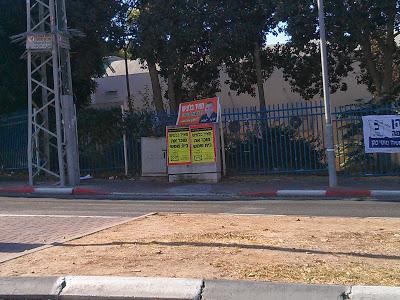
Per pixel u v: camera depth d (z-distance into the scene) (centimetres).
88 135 2028
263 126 1831
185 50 2181
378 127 1675
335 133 1789
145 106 2870
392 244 711
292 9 1830
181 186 1680
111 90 3388
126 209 1211
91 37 2158
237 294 518
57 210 1205
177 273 584
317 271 583
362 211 1119
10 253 730
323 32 1497
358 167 1739
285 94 3064
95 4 2102
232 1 2039
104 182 1820
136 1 2169
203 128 1758
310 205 1248
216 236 779
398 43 2786
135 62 3450
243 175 1839
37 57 1875
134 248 712
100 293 538
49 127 1998
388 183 1563
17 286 565
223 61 2352
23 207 1275
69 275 585
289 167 1812
